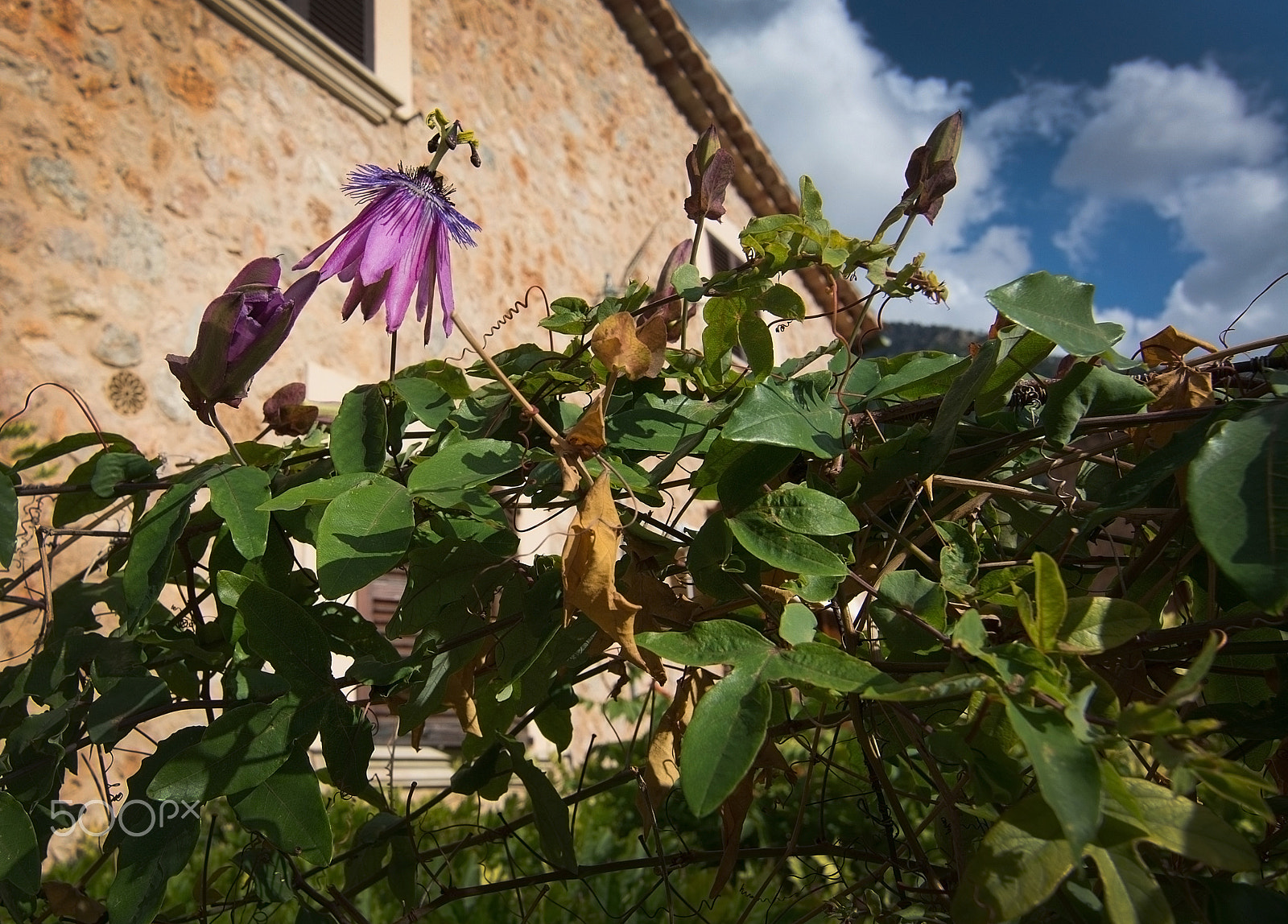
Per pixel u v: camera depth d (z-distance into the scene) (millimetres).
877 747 1005
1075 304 781
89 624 1201
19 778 928
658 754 801
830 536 861
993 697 597
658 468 861
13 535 998
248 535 868
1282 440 619
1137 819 549
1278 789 829
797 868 1937
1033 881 578
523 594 919
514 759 1034
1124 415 863
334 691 861
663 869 969
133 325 3586
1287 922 647
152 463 1103
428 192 935
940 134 1018
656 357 774
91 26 3641
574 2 6430
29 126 3412
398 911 2066
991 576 796
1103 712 600
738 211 7555
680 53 7102
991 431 944
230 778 810
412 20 5023
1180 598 982
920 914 912
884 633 779
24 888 855
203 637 1074
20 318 3279
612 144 6500
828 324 7941
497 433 1017
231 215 3994
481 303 5035
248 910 1318
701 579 836
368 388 982
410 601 898
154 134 3783
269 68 4262
